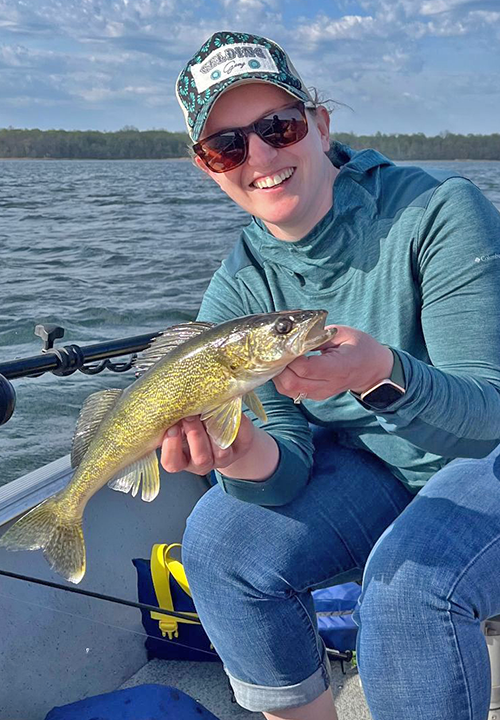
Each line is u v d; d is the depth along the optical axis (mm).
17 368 933
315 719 842
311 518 853
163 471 1287
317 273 888
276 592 812
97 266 6512
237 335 703
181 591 1157
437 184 837
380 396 695
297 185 842
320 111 928
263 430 878
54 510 825
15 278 5867
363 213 853
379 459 930
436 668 691
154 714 936
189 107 858
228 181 875
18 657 1011
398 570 713
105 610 1135
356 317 894
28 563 1048
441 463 866
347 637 1132
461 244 798
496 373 769
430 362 879
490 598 716
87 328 4457
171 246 7750
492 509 742
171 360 739
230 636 829
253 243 944
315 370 673
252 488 836
